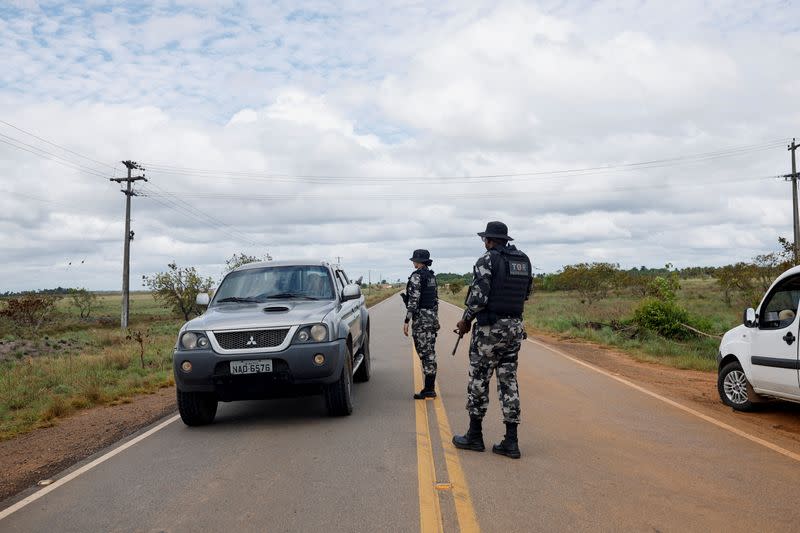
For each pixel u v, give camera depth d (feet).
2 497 16.74
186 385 22.80
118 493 16.29
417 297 27.73
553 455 18.78
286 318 23.50
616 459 18.31
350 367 25.86
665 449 19.47
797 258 71.20
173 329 94.68
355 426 23.00
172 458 19.62
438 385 32.22
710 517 13.65
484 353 18.54
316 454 19.27
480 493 15.34
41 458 21.03
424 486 15.92
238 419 25.64
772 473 16.89
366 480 16.53
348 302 29.68
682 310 61.16
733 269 106.83
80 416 29.09
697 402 28.22
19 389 35.55
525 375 35.81
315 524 13.56
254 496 15.56
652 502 14.61
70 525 14.12
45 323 114.42
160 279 104.83
